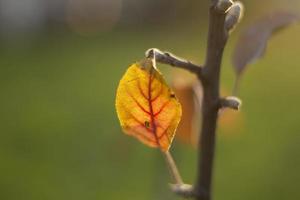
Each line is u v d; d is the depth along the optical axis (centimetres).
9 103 275
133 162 157
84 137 202
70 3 589
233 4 45
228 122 60
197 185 49
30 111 253
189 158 158
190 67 46
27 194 151
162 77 43
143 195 142
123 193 145
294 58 350
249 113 230
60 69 382
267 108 238
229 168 162
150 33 593
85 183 154
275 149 176
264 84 288
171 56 45
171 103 43
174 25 617
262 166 162
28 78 351
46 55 455
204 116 48
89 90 301
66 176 162
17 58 441
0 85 330
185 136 54
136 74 43
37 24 556
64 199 147
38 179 160
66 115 241
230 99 47
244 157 170
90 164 168
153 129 44
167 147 44
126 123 44
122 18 633
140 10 636
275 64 336
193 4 616
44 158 180
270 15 52
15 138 207
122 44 521
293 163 163
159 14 630
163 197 70
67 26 584
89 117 235
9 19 535
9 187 155
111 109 249
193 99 53
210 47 47
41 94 296
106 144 187
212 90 47
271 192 144
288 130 198
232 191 146
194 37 553
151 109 43
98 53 460
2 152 187
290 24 52
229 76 303
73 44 520
